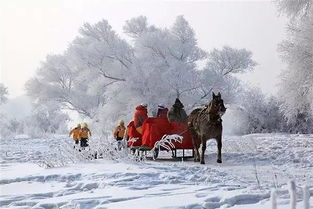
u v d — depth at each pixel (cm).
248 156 1622
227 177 1088
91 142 1644
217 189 867
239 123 4509
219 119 1447
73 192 905
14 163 1650
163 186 931
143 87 4016
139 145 1638
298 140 2586
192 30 4456
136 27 4550
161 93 4056
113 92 4009
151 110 4009
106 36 4356
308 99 2327
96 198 789
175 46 4334
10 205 785
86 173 1171
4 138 5109
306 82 2347
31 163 1630
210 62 4359
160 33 4469
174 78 4038
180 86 4047
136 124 1642
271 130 4384
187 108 4144
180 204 689
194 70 4316
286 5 2606
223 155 1670
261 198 730
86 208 715
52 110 5075
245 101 4522
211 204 677
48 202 766
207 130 1438
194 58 4406
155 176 1108
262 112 4419
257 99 4494
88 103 4919
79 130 2184
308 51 2361
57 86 4981
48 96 4919
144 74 4012
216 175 1132
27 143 3428
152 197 781
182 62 4219
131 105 3922
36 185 1045
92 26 4431
